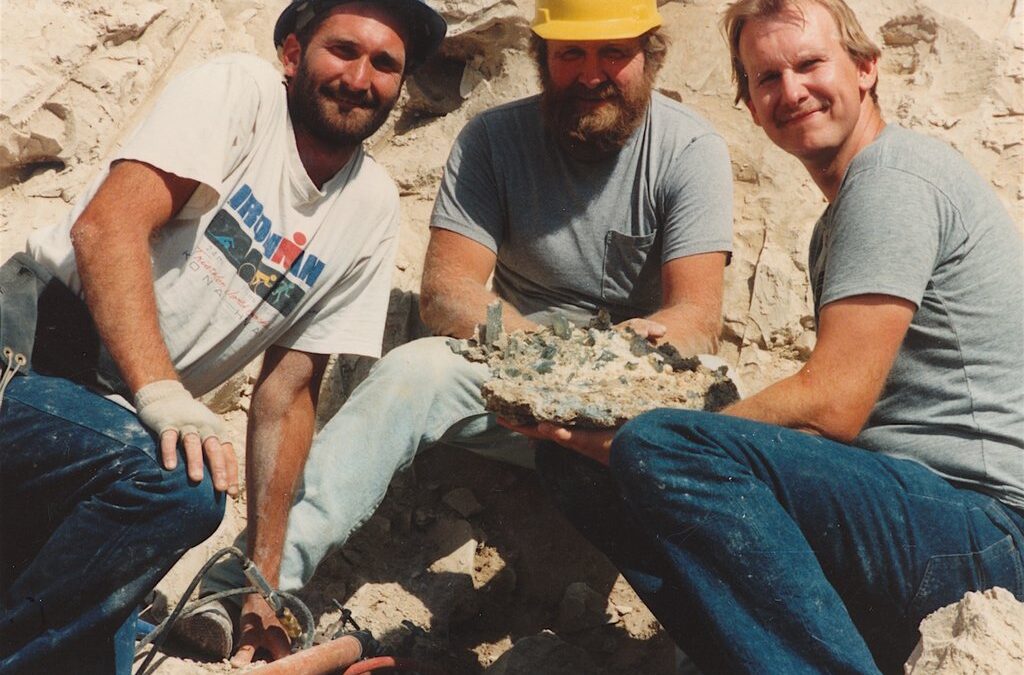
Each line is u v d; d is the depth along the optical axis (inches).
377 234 106.8
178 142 95.9
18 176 125.7
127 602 91.4
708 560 91.3
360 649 103.0
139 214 94.7
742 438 91.4
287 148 101.5
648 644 119.5
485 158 122.0
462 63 140.4
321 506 106.7
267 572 104.2
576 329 108.4
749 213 133.6
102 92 125.9
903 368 97.3
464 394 111.3
